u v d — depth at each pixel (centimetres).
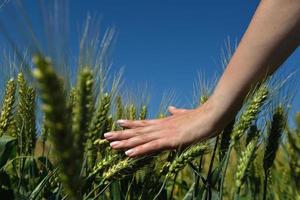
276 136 103
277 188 128
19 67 107
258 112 93
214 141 101
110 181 91
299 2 95
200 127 98
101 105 88
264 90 94
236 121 98
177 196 141
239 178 91
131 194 107
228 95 97
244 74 97
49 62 46
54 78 46
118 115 117
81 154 56
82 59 72
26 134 109
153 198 100
